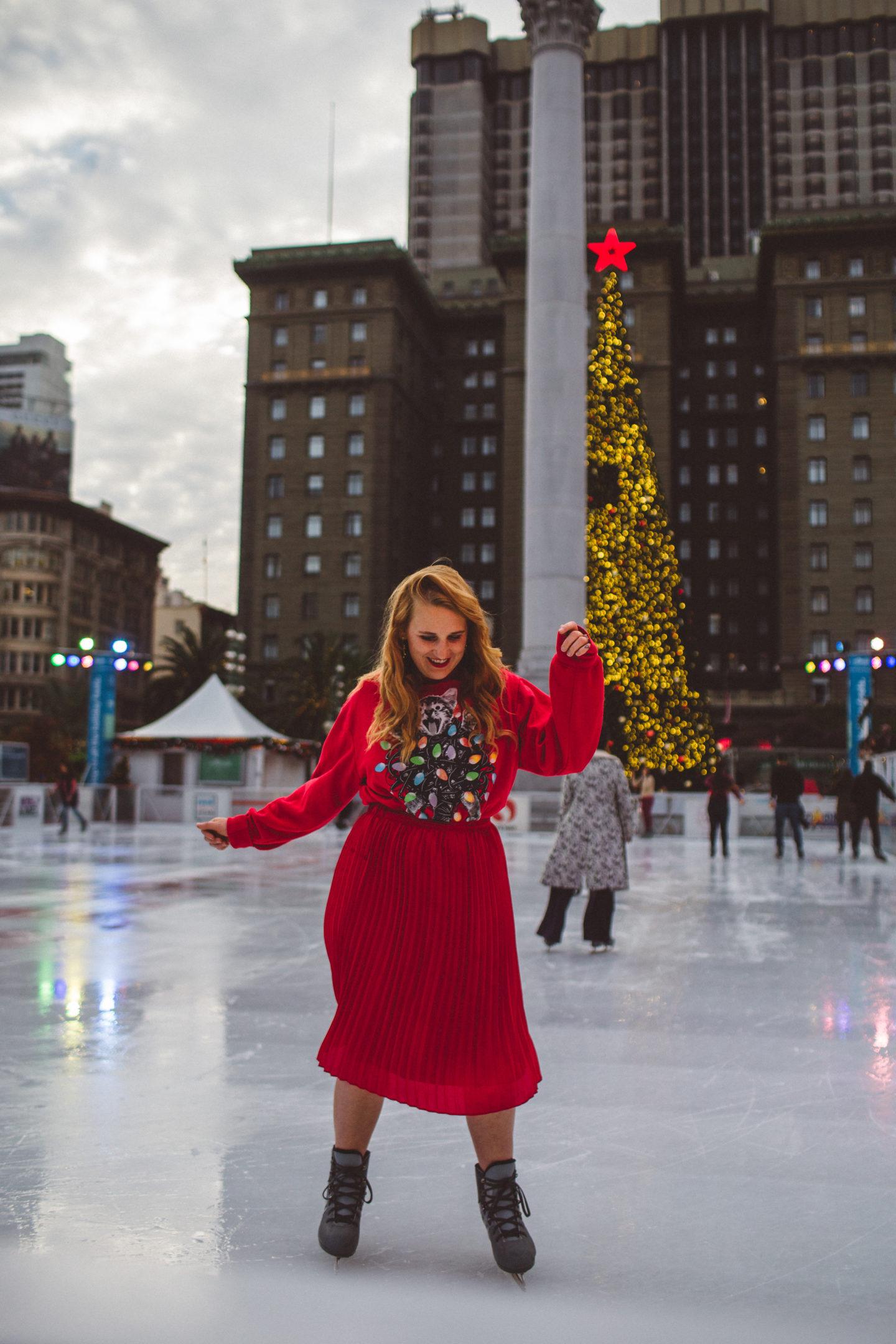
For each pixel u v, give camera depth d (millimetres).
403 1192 2746
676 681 34875
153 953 6699
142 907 9273
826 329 67750
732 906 9781
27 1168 2861
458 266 105625
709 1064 4074
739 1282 2191
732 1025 4773
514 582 72875
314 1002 5184
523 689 2412
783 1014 5016
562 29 26141
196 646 50531
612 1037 4527
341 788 2441
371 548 71875
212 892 10594
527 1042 2340
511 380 74250
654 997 5430
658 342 71750
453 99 111438
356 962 2311
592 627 34156
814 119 108250
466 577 83812
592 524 34312
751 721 65375
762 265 71812
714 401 85750
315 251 73938
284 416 73938
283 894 10430
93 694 28453
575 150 26391
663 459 70875
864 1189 2762
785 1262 2293
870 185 106562
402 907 2281
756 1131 3266
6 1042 4352
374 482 72312
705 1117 3406
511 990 2320
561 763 2316
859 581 65750
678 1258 2318
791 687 65750
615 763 7133
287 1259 2287
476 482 84625
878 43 107812
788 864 15312
